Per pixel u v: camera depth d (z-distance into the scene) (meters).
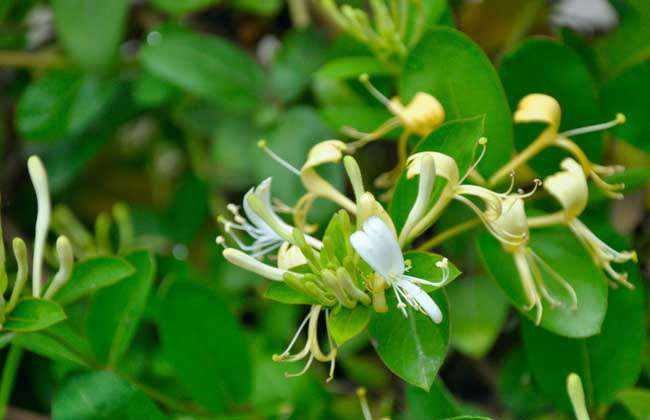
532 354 0.53
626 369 0.53
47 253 0.68
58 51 0.68
